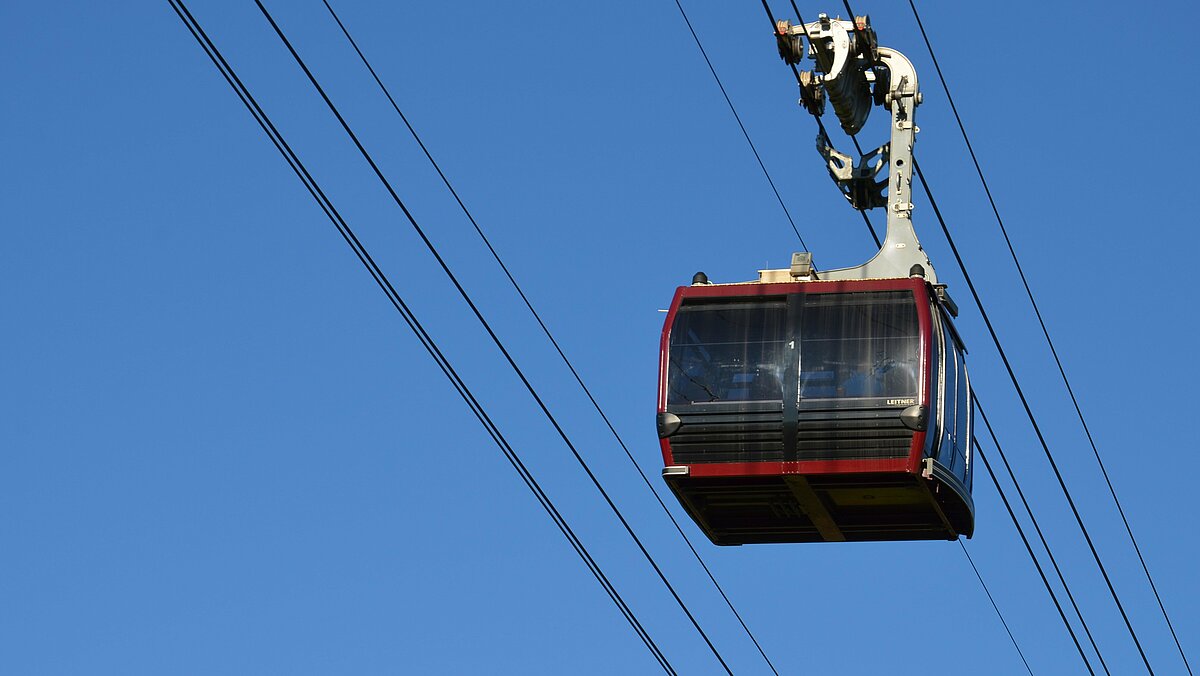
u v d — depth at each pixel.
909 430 24.02
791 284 25.20
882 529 25.53
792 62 25.77
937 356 24.81
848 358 24.50
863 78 26.38
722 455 24.55
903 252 25.97
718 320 25.14
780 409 24.41
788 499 25.02
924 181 24.02
